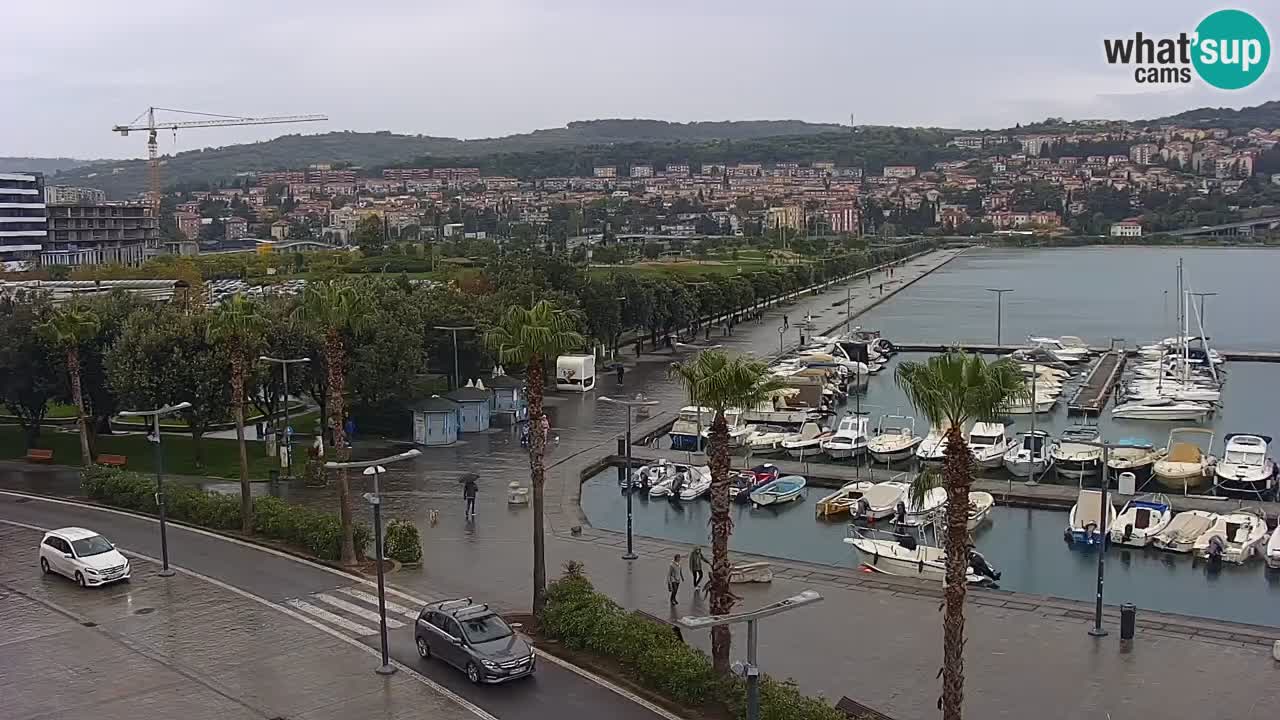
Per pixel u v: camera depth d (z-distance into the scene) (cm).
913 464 8775
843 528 6869
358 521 6284
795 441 9031
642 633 4050
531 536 5981
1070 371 14150
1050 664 4109
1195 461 8131
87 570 5062
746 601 4916
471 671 3922
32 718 3684
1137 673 4016
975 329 19462
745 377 3672
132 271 17588
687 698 3722
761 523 7000
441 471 7669
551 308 4603
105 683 3981
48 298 9019
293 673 4050
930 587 5134
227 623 4597
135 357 7594
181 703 3794
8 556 5619
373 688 3897
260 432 9031
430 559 5528
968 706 3734
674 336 16938
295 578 5216
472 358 10562
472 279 15388
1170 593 5575
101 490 6762
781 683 3731
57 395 8131
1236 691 3844
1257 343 17350
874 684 3947
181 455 8175
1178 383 12219
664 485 7519
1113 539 6309
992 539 6556
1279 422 10694
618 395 11206
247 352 7525
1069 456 8212
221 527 6128
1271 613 5284
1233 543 6062
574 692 3844
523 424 9469
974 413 3172
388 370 8644
